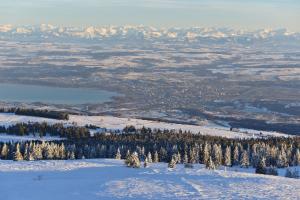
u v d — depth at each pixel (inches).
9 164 3206.2
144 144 5285.4
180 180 2352.4
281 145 5255.9
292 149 5039.4
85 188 2193.7
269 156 4463.6
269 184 2252.7
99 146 4968.0
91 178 2546.8
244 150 4680.1
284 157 4458.7
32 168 3019.2
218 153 4407.0
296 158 4594.0
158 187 2170.3
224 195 1999.3
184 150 4591.5
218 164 4212.6
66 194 2079.2
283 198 1952.5
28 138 6540.4
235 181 2330.2
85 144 5246.1
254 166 4382.4
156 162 4013.3
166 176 2509.8
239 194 2017.7
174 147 4690.0
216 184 2241.6
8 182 2420.0
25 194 2098.9
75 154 4719.5
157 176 2509.8
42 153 4483.3
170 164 3166.8
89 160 3681.1
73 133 6835.6
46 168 3031.5
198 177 2470.5
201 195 2000.5
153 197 1975.9
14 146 4712.1
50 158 4461.1
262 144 5196.9
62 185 2294.5
